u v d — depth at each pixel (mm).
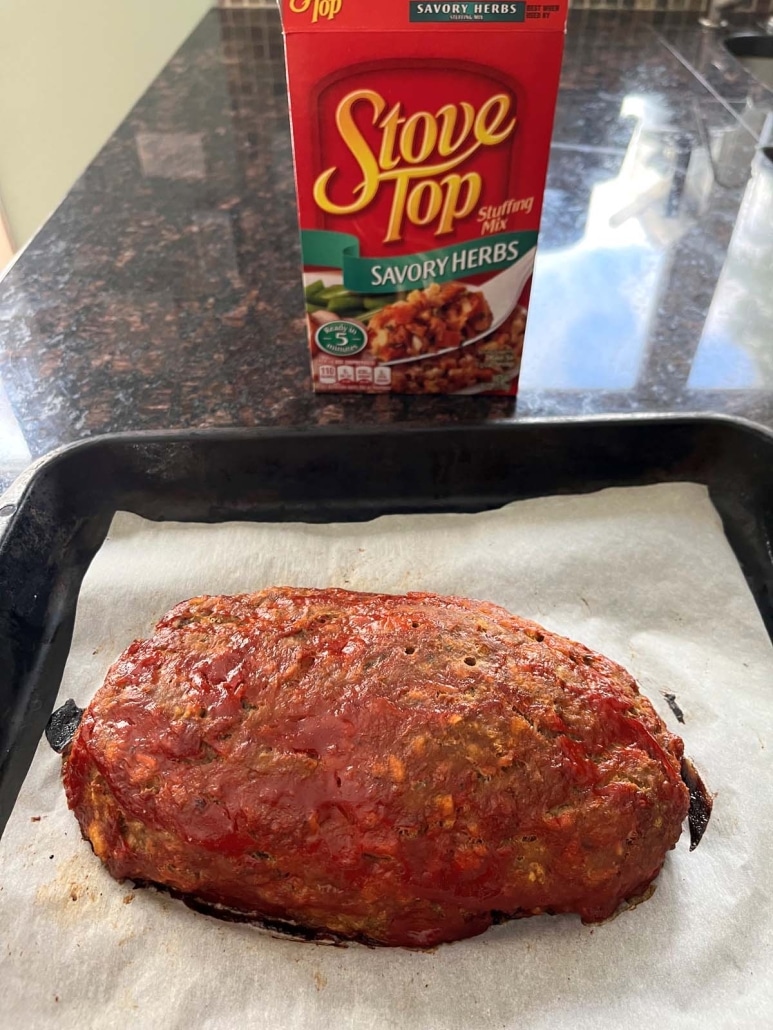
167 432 453
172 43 1128
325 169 403
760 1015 287
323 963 307
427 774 294
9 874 323
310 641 326
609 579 436
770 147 802
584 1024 288
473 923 311
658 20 1122
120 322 575
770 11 1127
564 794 298
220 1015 291
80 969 302
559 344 551
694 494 466
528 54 366
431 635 325
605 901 309
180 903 322
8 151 1191
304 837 295
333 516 468
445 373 485
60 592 426
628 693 336
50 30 1094
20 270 631
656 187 736
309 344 493
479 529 457
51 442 475
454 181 406
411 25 360
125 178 757
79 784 324
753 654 407
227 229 678
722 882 326
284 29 362
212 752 306
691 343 555
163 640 338
